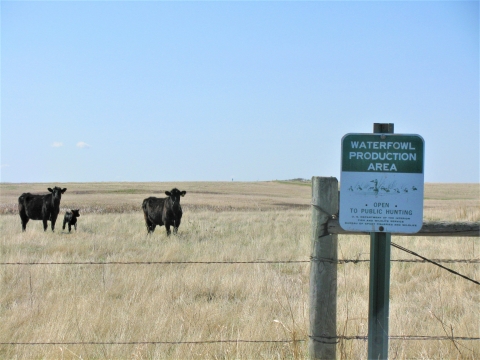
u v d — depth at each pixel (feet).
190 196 132.16
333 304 12.32
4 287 18.70
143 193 140.56
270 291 17.66
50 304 16.44
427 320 15.55
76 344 13.92
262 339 14.08
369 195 11.73
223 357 13.53
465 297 17.10
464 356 13.46
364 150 11.72
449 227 11.98
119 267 21.72
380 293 12.01
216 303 16.74
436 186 208.03
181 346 13.75
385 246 11.95
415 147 11.64
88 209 77.56
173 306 16.42
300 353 13.32
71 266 22.08
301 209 84.02
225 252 26.08
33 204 43.04
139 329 14.82
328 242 12.26
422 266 21.27
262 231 37.27
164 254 26.16
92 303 16.40
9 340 14.49
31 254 27.22
